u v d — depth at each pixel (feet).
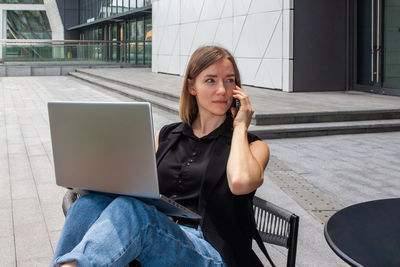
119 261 4.99
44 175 17.35
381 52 36.09
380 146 22.34
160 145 7.01
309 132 25.16
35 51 80.12
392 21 35.06
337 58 38.99
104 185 5.74
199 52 6.72
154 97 40.09
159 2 65.77
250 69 43.27
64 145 5.91
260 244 6.20
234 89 6.70
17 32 124.47
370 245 4.56
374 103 30.68
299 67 38.17
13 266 9.78
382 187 15.47
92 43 84.12
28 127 28.09
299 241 11.14
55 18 119.85
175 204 5.60
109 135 5.53
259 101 31.83
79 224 5.62
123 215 5.23
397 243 4.59
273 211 6.18
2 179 16.80
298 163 18.80
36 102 41.14
